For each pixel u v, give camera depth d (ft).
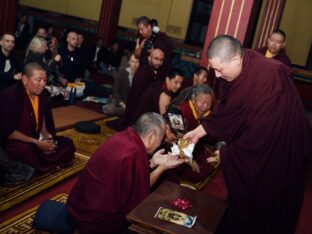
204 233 7.16
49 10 45.68
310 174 18.99
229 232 8.67
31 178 12.55
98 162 8.46
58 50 25.29
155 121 8.64
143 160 8.43
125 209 8.39
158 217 7.38
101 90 29.07
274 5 26.91
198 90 13.42
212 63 7.84
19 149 12.69
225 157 8.24
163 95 15.60
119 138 8.59
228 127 8.16
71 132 17.90
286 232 8.59
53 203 9.80
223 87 8.34
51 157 13.56
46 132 14.32
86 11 44.04
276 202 8.43
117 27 41.73
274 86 7.73
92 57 34.24
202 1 38.73
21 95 13.10
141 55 20.85
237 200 8.20
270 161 8.02
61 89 22.82
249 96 7.82
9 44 19.36
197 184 14.79
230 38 7.77
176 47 39.83
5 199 11.10
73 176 13.64
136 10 40.81
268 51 17.03
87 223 8.43
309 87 36.63
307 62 36.78
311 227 13.43
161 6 40.04
